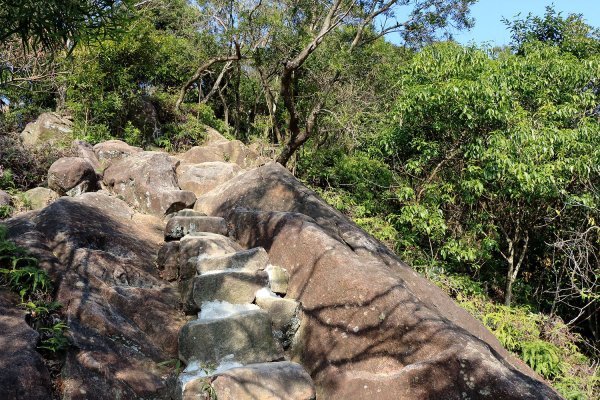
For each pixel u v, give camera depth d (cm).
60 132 795
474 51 818
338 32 1246
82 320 353
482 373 317
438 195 795
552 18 1028
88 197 527
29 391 281
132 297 397
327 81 1111
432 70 813
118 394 316
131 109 1006
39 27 349
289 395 338
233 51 1301
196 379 329
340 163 1014
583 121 750
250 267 445
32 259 380
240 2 1034
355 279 400
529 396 303
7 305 339
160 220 574
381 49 1279
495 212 819
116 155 705
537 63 829
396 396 325
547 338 659
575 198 712
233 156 938
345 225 536
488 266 859
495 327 637
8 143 655
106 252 429
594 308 809
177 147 1051
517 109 763
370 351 362
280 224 490
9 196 551
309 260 441
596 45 969
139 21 966
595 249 764
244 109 1573
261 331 380
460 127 777
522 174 691
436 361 328
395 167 897
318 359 380
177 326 387
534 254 874
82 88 899
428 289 521
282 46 1052
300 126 1161
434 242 825
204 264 433
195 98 1593
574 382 564
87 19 367
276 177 587
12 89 837
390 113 855
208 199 613
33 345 307
